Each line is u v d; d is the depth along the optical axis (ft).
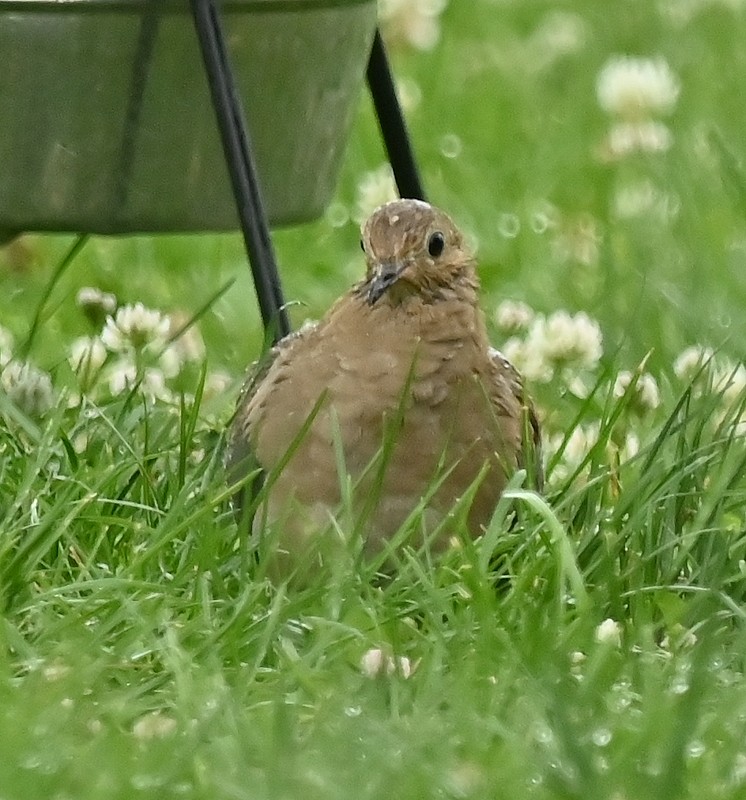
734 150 55.16
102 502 33.32
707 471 34.81
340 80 37.88
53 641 29.58
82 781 25.45
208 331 46.85
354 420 32.78
